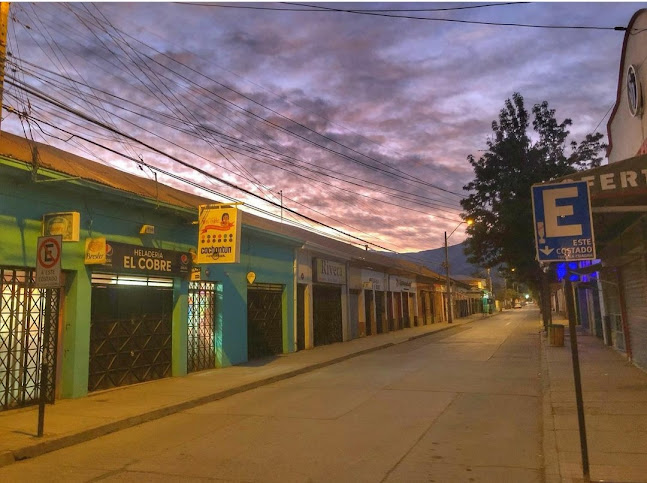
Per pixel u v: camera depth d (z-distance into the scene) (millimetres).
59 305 11031
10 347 9867
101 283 12164
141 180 15875
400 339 28891
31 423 8695
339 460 6691
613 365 14633
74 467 6723
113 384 12297
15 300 10055
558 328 21109
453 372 15289
